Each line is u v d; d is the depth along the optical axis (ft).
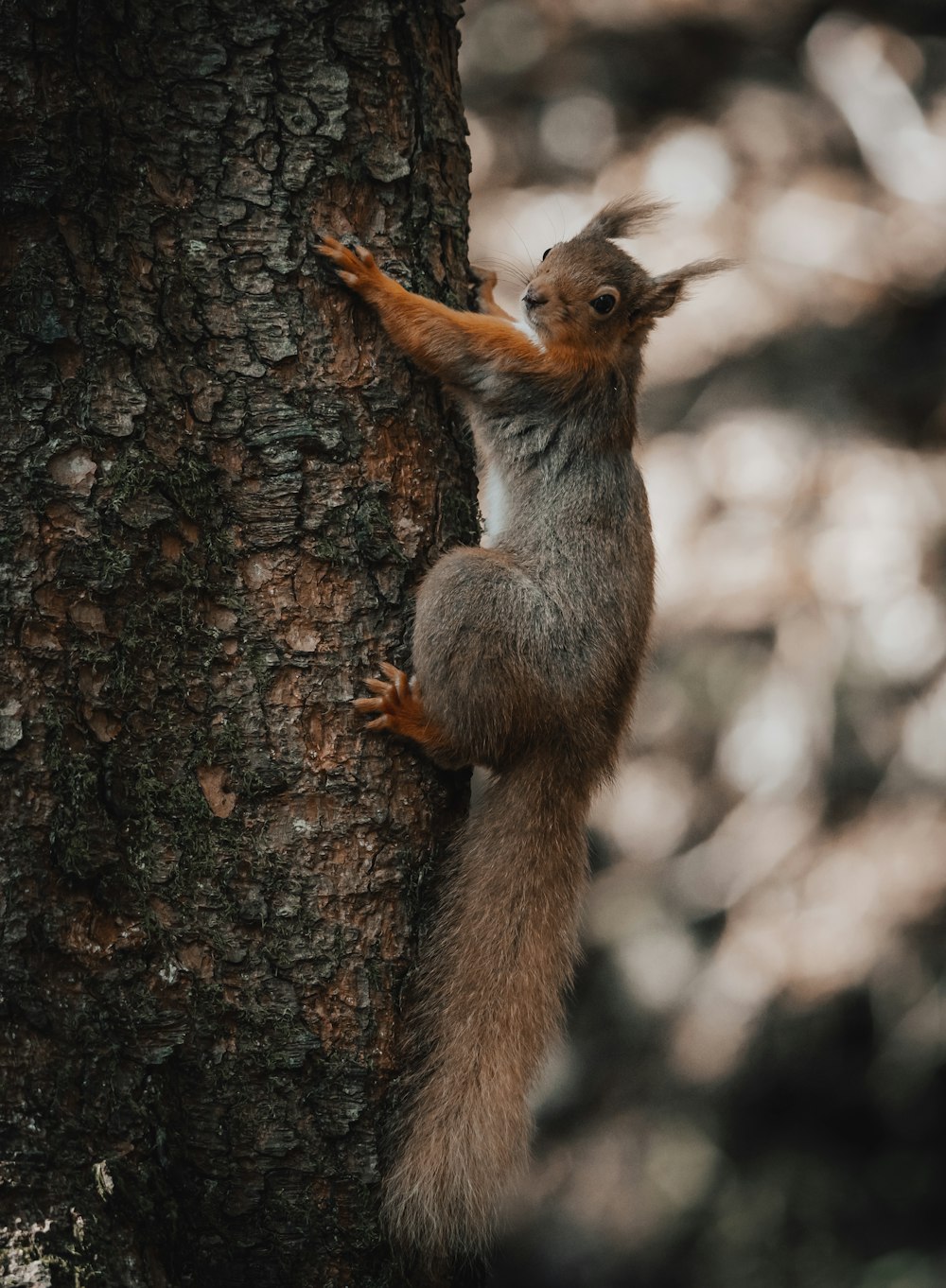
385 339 24.36
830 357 60.85
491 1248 23.79
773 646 60.03
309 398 23.39
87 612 21.76
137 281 22.44
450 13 25.96
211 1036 22.21
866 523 57.11
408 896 23.80
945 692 56.18
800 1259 56.65
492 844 25.73
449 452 25.62
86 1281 20.39
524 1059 24.20
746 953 56.75
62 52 22.11
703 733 61.16
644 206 33.40
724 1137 58.49
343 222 24.06
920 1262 55.16
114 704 21.89
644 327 31.45
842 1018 58.44
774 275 62.03
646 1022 59.31
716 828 61.16
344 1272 22.59
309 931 22.80
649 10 68.23
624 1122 59.00
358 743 23.53
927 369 60.90
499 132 68.59
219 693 22.66
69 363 22.03
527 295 30.14
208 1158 22.16
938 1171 58.29
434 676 24.36
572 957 25.98
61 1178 20.76
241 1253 22.27
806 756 57.82
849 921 55.42
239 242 23.08
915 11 66.03
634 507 29.78
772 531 58.34
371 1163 22.82
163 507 22.29
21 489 21.66
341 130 23.89
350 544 23.57
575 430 29.48
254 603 22.93
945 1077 59.11
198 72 22.97
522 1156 23.85
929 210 62.28
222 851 22.49
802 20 67.41
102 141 22.34
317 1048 22.67
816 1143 59.00
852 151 64.95
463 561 25.49
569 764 26.50
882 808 56.70
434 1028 23.85
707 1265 56.95
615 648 27.81
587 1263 57.93
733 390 61.11
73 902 21.47
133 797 22.02
